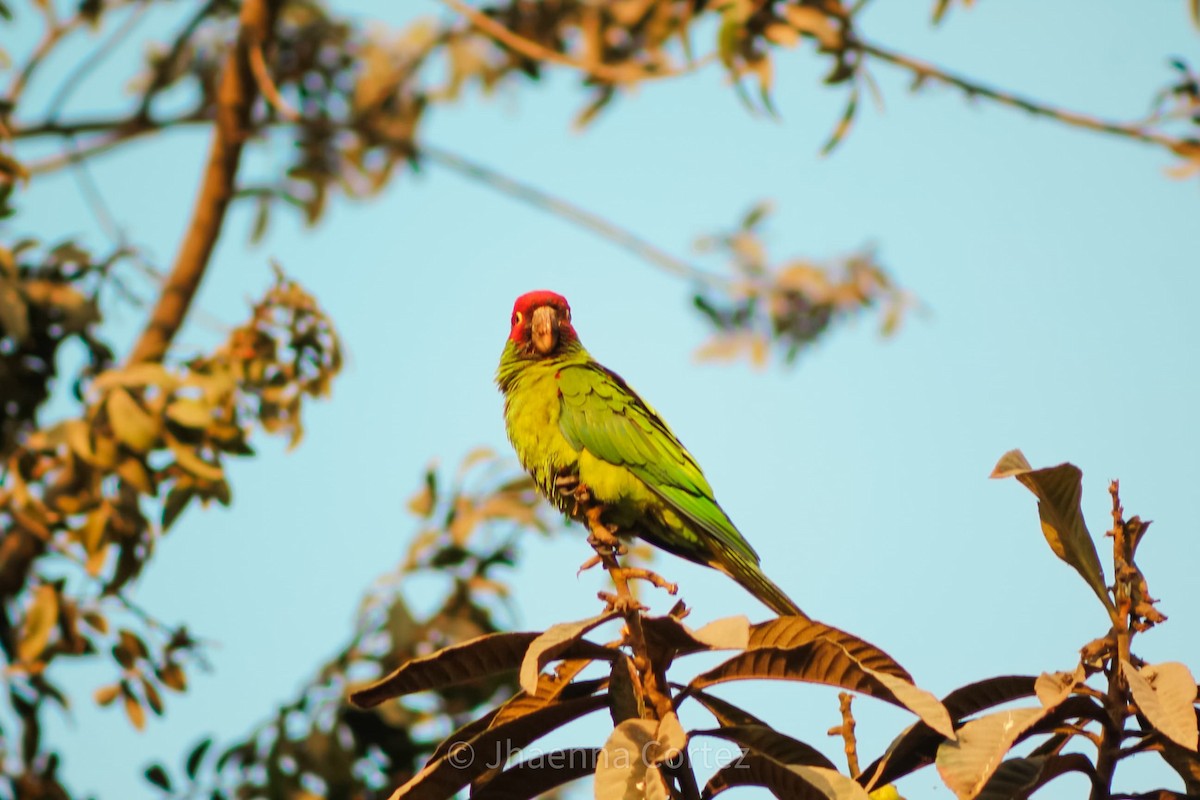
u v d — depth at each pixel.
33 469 11.31
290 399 11.84
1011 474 5.52
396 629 12.59
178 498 11.27
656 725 5.57
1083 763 5.79
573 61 16.58
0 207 13.08
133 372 11.02
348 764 12.34
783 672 5.80
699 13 18.62
